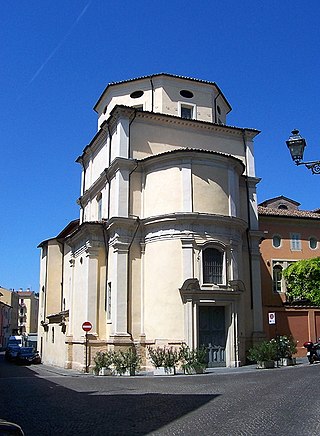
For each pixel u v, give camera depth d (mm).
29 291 133250
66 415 11695
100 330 27484
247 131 32312
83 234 29484
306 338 32625
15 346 48344
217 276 26297
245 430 9195
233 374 21688
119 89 32500
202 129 31078
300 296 38000
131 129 28859
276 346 25656
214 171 27406
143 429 9656
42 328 44344
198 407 12156
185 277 25375
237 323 25953
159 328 25297
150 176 27750
